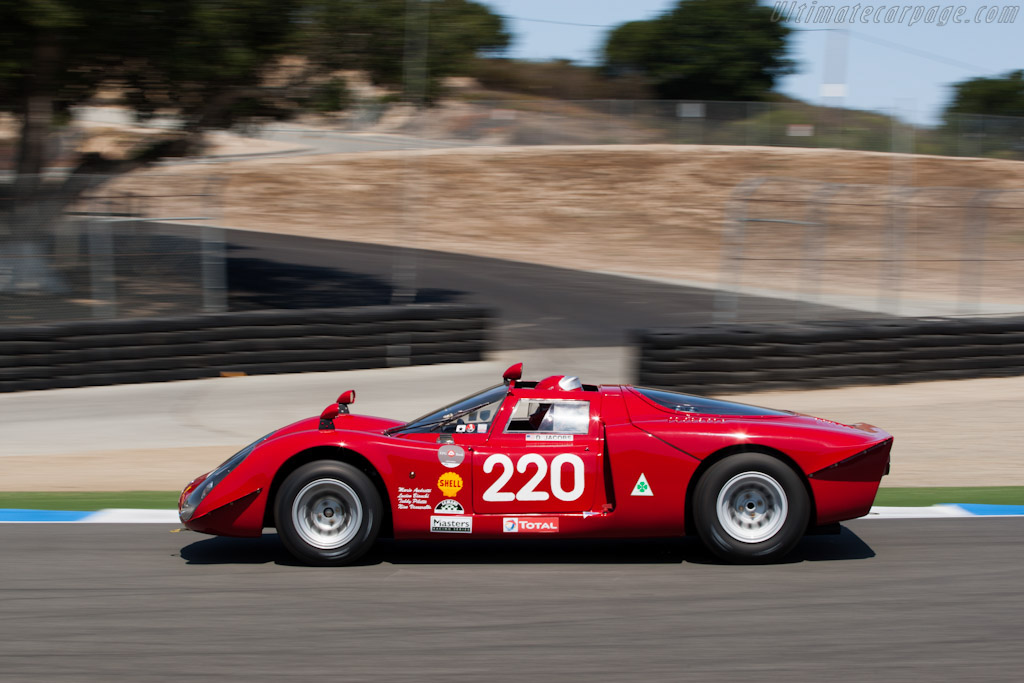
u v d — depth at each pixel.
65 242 15.11
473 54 21.41
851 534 7.45
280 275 25.55
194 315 14.82
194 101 20.61
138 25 17.72
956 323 14.98
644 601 6.01
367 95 21.95
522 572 6.59
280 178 40.91
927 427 11.92
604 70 58.50
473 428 6.93
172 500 8.70
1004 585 6.31
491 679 4.92
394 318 15.64
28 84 19.06
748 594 6.12
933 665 5.10
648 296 23.77
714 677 4.95
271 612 5.86
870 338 14.48
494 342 18.22
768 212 33.50
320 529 6.68
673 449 6.64
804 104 45.66
